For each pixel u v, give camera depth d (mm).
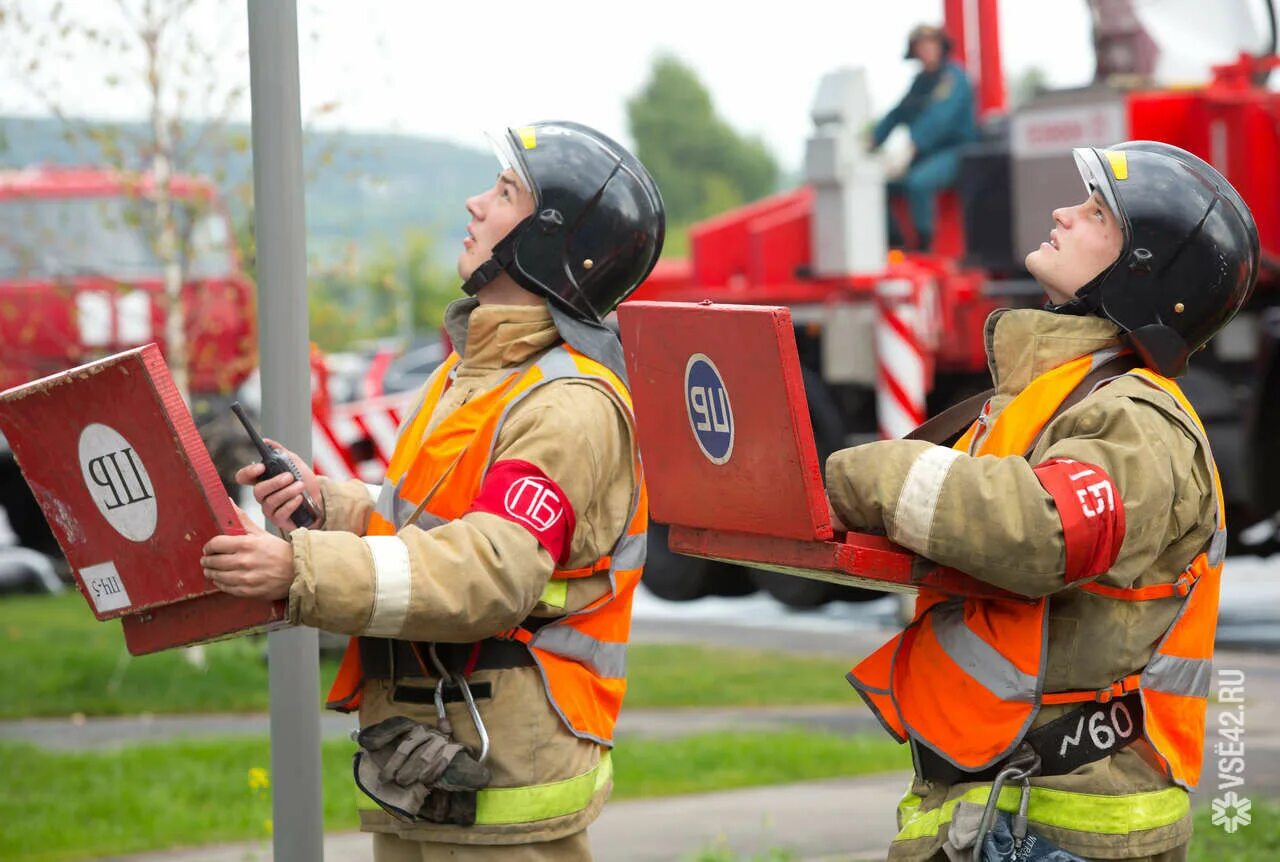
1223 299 3775
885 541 3662
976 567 3494
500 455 3975
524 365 4191
